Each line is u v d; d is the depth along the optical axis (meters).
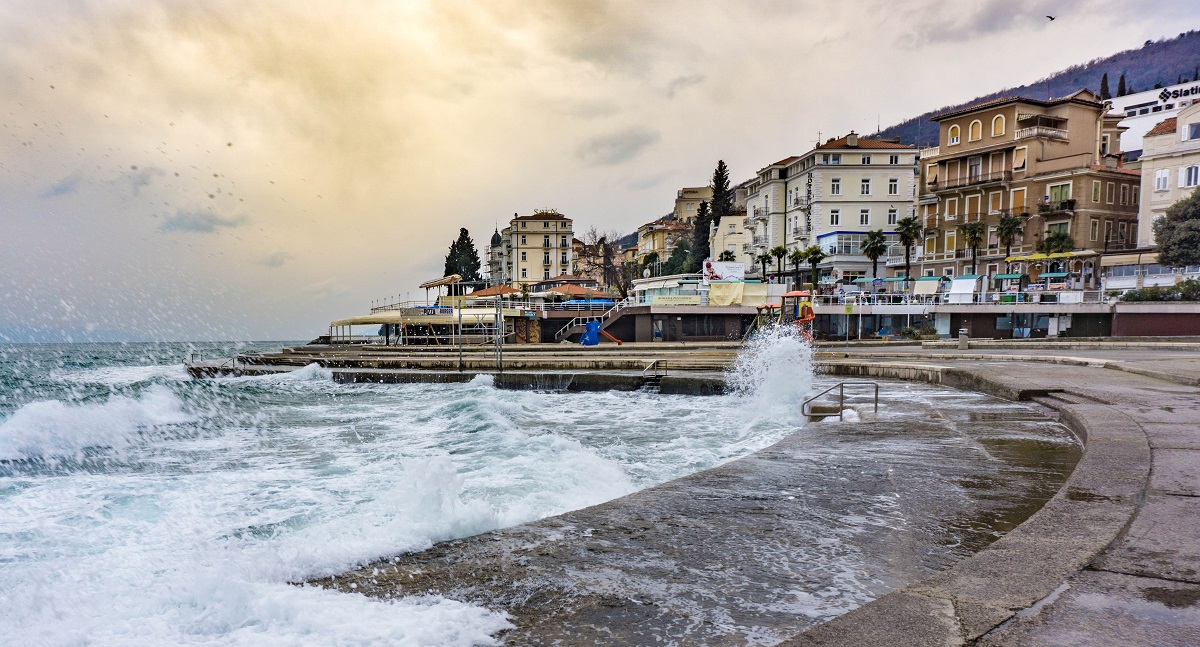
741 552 4.63
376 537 5.35
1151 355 24.66
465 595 3.87
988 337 42.94
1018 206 57.59
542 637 3.27
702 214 95.06
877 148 69.75
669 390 23.22
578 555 4.59
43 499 9.11
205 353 50.56
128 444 14.48
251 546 6.45
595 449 12.51
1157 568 3.35
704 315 45.47
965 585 3.25
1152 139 50.91
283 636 3.32
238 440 15.16
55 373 41.50
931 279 49.16
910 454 8.30
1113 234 54.72
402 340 49.94
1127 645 2.50
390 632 3.32
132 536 7.16
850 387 18.59
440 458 7.17
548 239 110.56
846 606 3.66
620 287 96.25
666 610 3.62
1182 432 7.57
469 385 27.09
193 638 3.38
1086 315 40.62
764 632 3.32
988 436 9.57
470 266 116.94
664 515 5.60
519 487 8.34
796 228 74.50
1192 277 40.91
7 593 4.31
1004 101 58.44
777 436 12.75
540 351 37.72
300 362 38.19
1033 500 6.03
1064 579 3.25
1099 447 6.79
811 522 5.37
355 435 15.80
